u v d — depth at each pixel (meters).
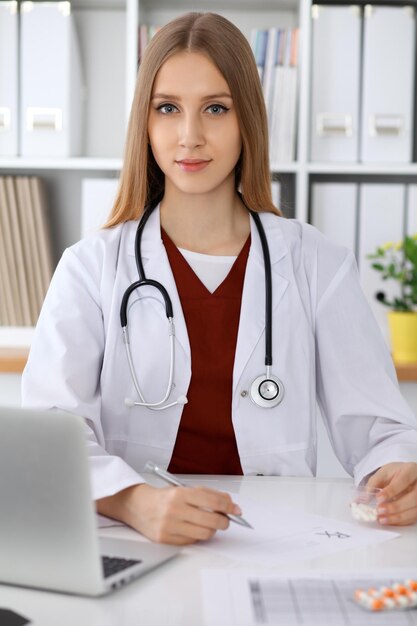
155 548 1.14
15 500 1.02
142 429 1.61
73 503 0.99
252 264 1.68
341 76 2.81
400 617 0.95
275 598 0.99
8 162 2.79
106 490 1.24
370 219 2.83
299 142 2.79
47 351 1.57
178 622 0.93
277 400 1.60
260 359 1.62
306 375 1.64
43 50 2.79
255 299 1.66
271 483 1.52
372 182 3.08
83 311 1.62
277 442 1.61
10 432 1.02
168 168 1.61
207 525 1.17
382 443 1.54
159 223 1.71
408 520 1.28
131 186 1.70
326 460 2.68
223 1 2.94
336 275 1.73
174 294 1.64
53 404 1.49
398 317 2.75
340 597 0.99
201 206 1.68
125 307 1.62
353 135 2.83
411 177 3.08
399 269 2.81
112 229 1.73
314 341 1.69
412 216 2.83
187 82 1.56
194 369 1.61
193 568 1.09
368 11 2.78
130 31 2.76
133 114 1.64
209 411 1.61
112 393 1.60
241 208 1.76
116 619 0.94
